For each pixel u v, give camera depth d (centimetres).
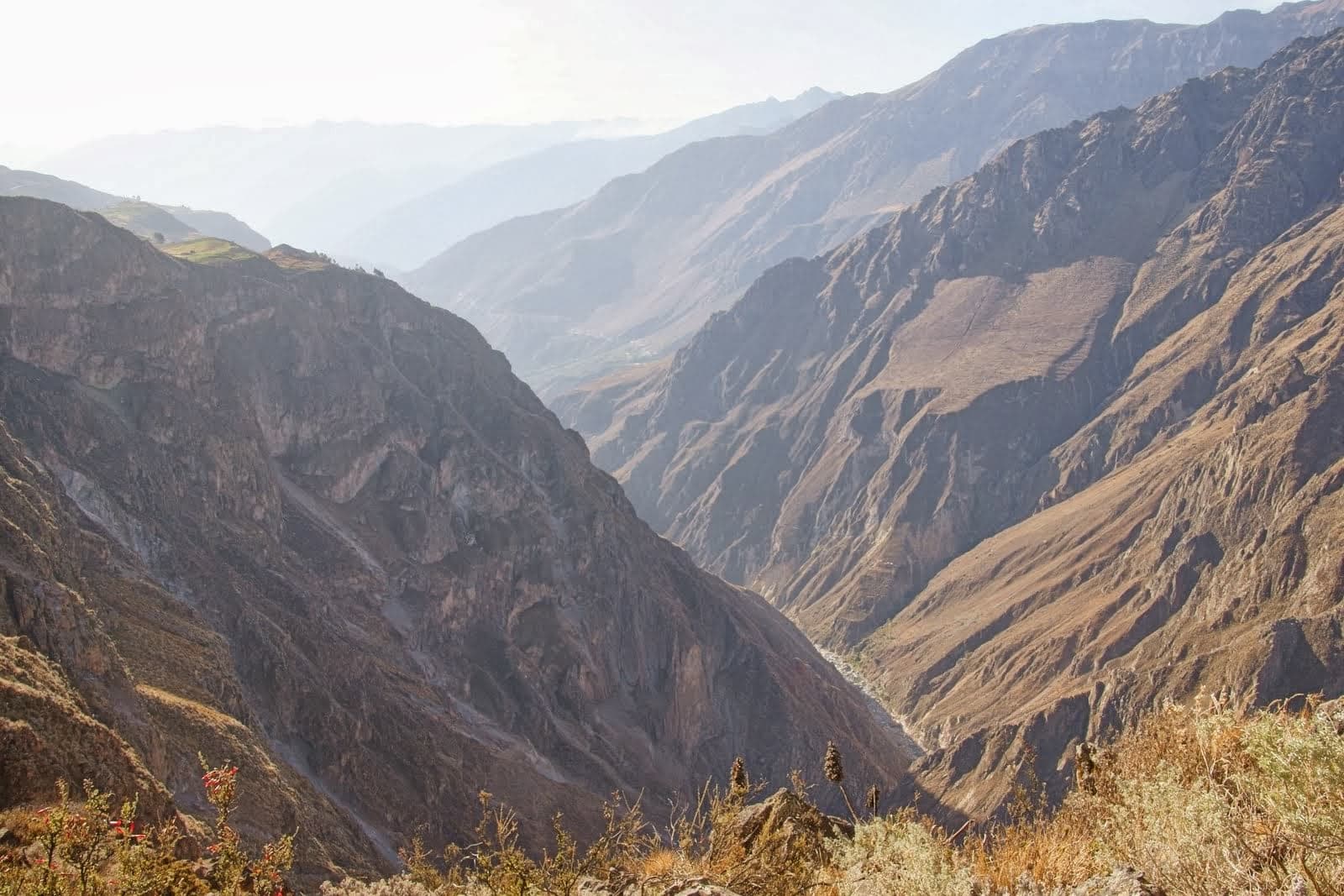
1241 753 1023
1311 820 770
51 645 4944
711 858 1153
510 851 1060
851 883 1015
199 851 2634
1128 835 918
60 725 3247
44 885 1051
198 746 5422
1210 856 823
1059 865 988
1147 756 1129
